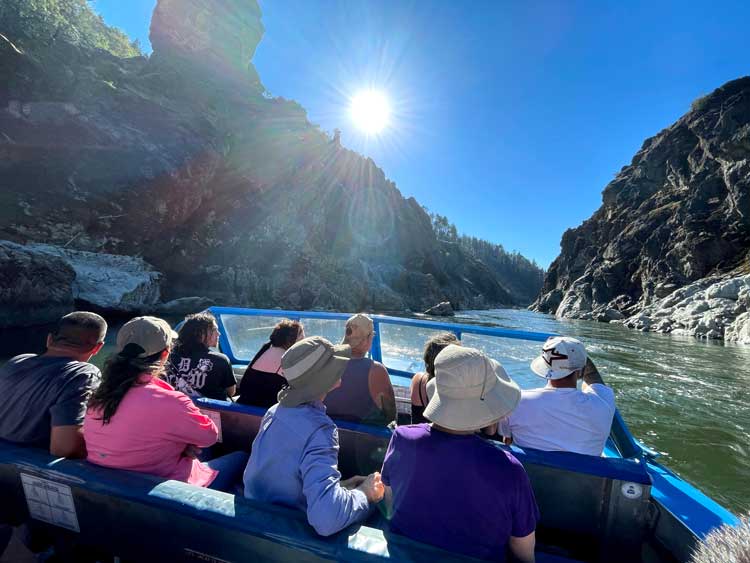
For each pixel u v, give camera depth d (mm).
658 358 12805
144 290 24938
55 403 1705
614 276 44625
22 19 28000
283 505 1429
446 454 1276
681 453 5188
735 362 12078
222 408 2262
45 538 1534
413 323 3428
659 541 1927
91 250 26859
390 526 1374
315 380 1544
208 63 52906
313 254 49062
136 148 28531
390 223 79750
